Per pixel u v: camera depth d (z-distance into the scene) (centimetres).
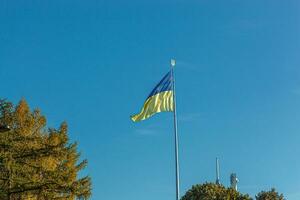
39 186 3116
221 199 6969
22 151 3155
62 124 4134
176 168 3750
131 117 3725
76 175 4062
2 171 3055
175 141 3766
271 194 8256
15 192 3038
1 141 3072
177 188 3728
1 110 3581
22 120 3894
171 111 3766
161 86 3756
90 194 3941
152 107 3734
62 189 3269
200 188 7056
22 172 3109
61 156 3528
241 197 7181
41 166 3303
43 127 4053
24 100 3969
